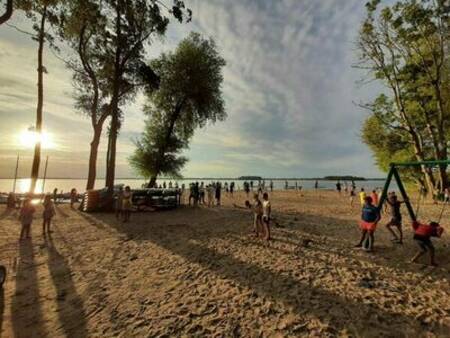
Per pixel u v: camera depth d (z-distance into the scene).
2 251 9.45
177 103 28.88
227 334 4.47
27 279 7.04
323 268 7.27
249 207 19.23
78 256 8.89
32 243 10.52
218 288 6.23
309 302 5.42
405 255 8.20
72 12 18.81
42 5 16.78
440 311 4.93
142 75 22.06
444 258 7.86
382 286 6.09
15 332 4.77
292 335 4.38
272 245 9.67
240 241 10.38
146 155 30.45
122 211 15.98
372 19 25.20
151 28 19.66
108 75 22.30
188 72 28.11
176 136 31.14
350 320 4.73
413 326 4.49
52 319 5.15
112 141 19.58
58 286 6.61
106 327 4.82
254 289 6.11
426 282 6.25
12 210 21.00
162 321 4.93
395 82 25.69
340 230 11.88
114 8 18.36
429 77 24.31
